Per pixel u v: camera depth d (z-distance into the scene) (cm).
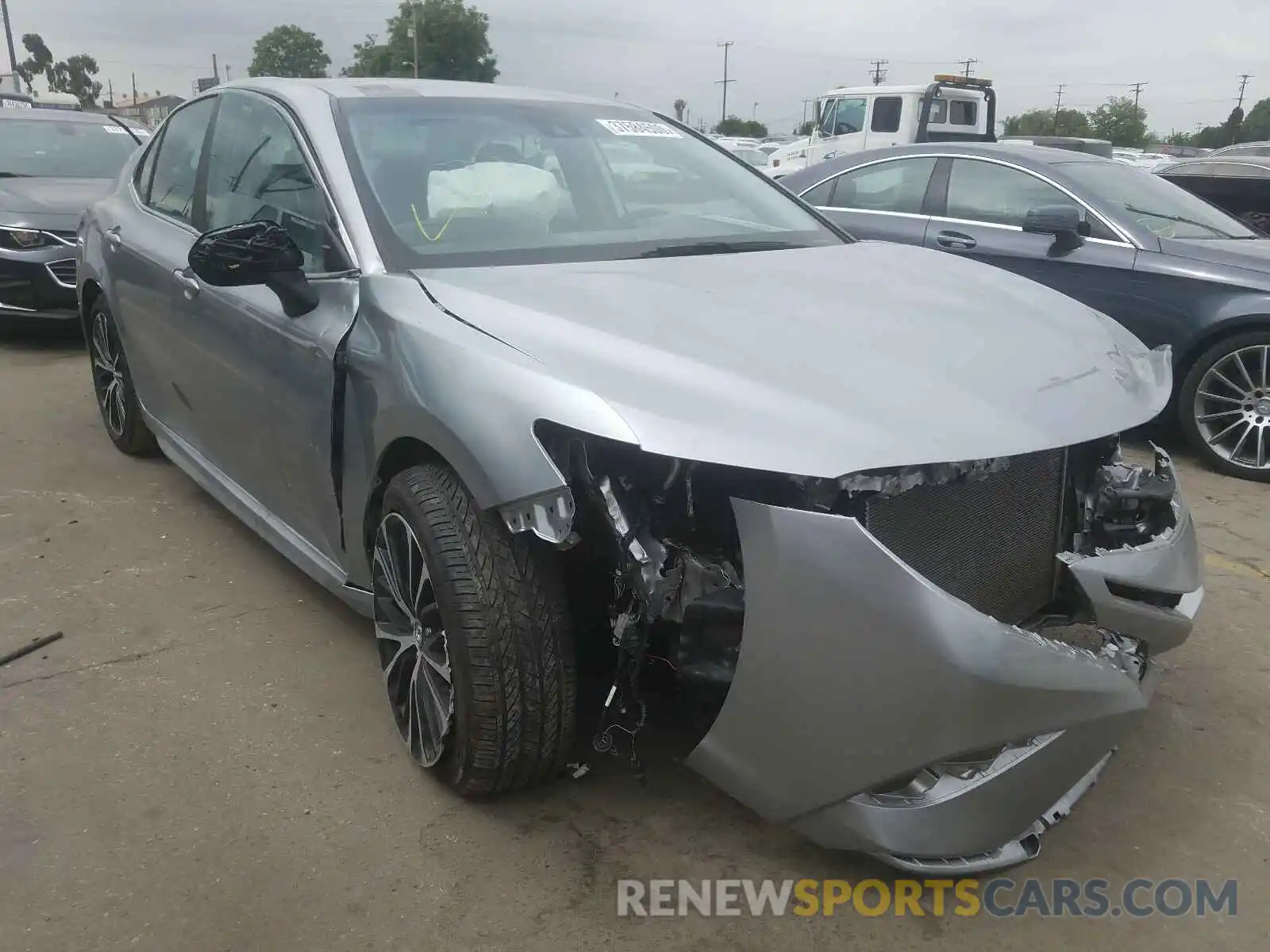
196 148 403
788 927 222
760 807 217
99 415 582
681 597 213
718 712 214
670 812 256
